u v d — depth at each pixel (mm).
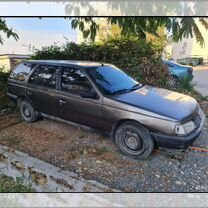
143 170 3410
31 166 3568
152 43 7473
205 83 11336
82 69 4102
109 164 3574
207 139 4363
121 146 3791
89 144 4191
